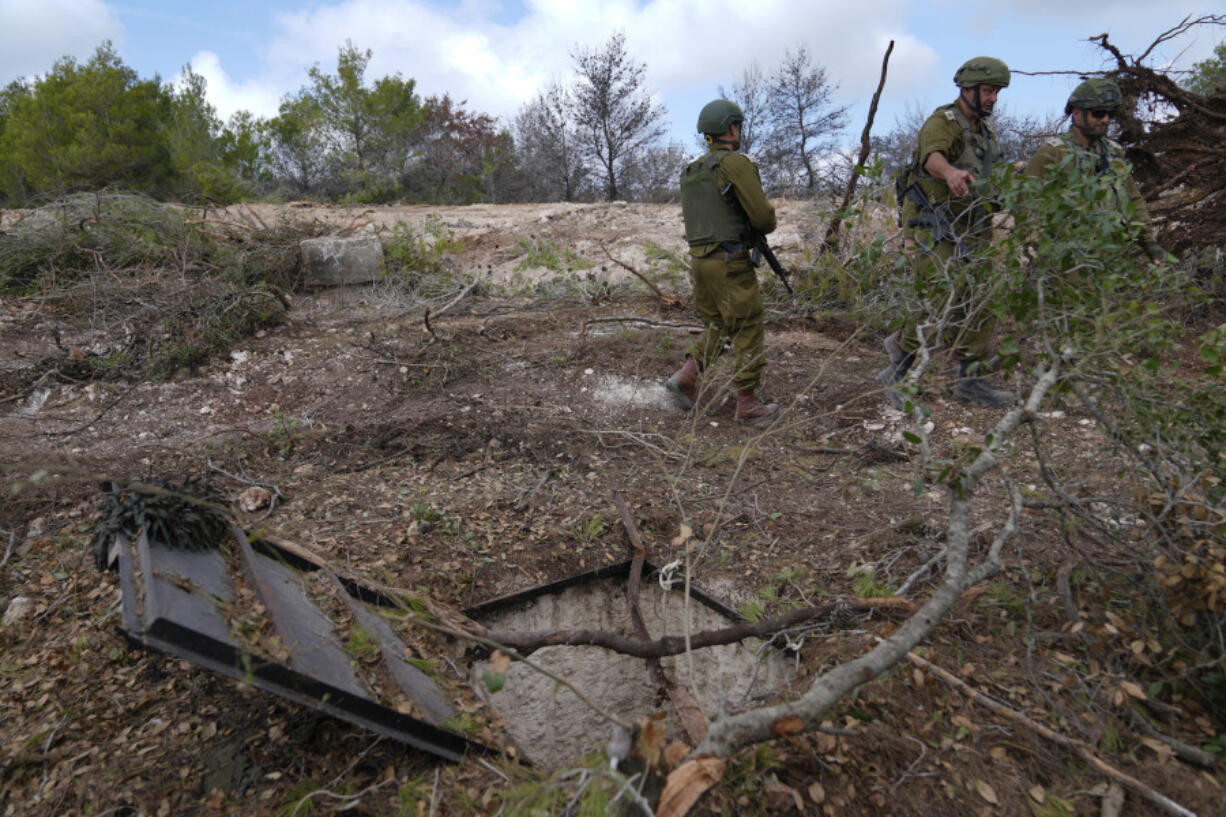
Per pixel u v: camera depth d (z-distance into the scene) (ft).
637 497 13.28
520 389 17.48
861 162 21.54
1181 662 8.58
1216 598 8.07
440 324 21.25
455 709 8.77
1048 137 15.94
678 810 5.84
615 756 6.64
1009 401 15.46
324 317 21.97
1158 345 9.76
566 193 72.02
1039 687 8.50
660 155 71.97
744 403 15.87
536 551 11.98
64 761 7.88
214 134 60.64
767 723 6.56
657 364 18.48
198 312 19.54
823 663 9.11
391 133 63.98
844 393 16.85
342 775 7.72
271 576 8.98
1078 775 7.56
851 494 13.11
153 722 8.38
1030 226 10.92
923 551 11.02
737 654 10.84
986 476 12.97
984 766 7.66
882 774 7.57
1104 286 10.47
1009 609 9.66
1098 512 11.06
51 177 55.72
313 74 62.75
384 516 12.55
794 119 60.23
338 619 9.05
